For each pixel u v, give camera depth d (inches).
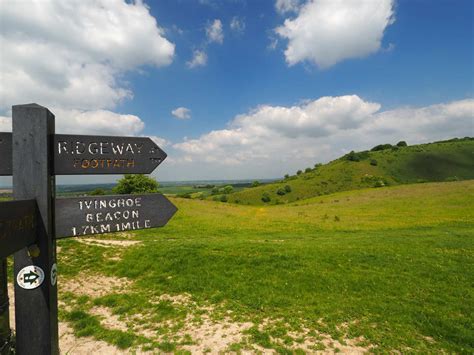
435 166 5147.6
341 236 900.0
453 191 1953.7
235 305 351.3
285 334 277.4
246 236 936.3
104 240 755.4
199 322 308.0
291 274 450.6
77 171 126.6
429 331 282.0
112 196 136.7
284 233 1023.6
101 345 261.6
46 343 116.6
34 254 113.1
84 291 407.5
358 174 5088.6
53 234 122.6
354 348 253.1
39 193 113.8
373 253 565.3
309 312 326.0
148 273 476.1
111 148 134.9
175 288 409.1
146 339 270.4
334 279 429.4
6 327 130.3
